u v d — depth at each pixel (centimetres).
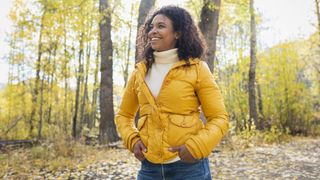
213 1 859
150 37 188
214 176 594
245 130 1256
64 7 1288
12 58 2198
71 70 2002
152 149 175
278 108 2120
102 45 1266
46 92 2116
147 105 182
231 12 1639
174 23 185
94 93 2730
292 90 2103
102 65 1251
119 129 200
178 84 175
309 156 882
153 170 180
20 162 727
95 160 753
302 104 2109
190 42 184
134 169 645
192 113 179
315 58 2327
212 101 176
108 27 1273
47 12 1620
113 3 1307
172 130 171
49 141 896
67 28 1736
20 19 2005
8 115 2305
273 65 2200
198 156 165
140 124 184
